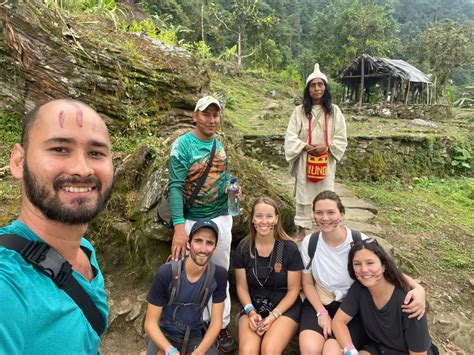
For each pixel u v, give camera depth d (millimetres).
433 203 6074
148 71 4723
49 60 4184
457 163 8445
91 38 4547
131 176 3393
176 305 2150
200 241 2086
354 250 2109
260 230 2408
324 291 2475
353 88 17406
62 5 5918
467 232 4914
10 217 2961
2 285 687
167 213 2412
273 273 2461
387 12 28109
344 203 5305
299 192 3545
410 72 15320
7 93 4309
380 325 2107
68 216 802
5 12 4027
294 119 3553
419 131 9102
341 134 3453
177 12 24453
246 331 2328
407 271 3713
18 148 859
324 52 28312
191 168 2291
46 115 820
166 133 4711
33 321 716
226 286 2291
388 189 6809
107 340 2654
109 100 4363
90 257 1079
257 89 15336
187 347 2176
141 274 3031
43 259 790
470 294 3586
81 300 839
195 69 5324
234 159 3709
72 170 803
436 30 22438
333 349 2150
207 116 2256
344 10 27688
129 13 9492
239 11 21984
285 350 2572
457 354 2846
